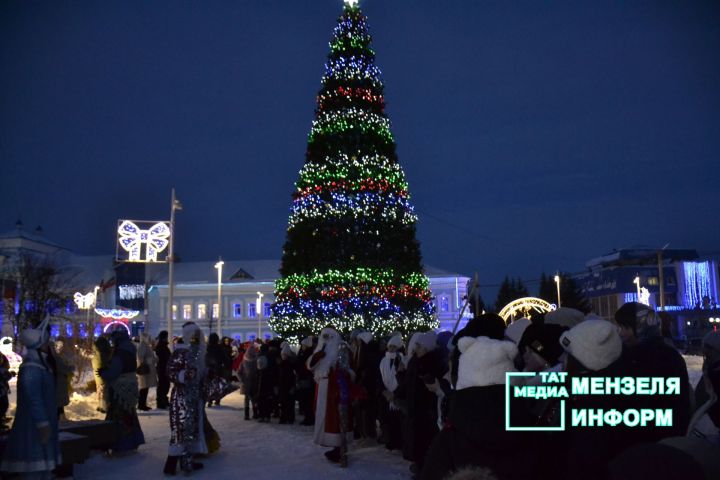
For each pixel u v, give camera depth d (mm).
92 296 42438
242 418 16469
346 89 23891
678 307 81562
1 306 46594
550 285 84438
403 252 23406
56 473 8852
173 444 9195
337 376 10055
